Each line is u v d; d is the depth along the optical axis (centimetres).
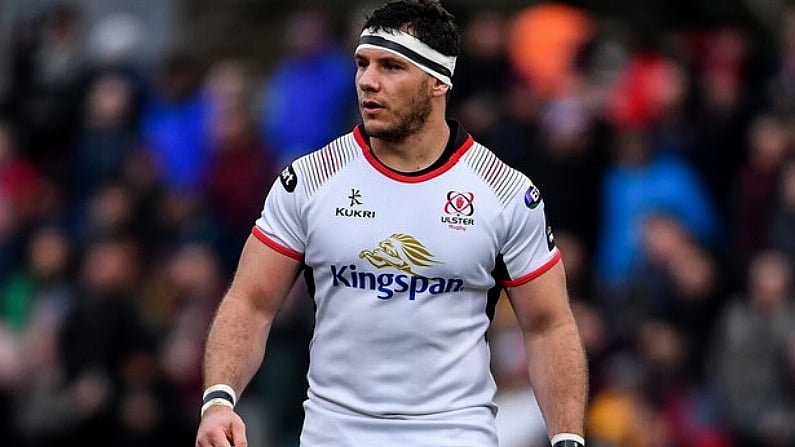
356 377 2088
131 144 5075
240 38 6056
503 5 5719
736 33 5381
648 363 4169
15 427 4447
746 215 4500
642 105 4750
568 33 5131
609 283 4531
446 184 2091
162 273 4541
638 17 5612
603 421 4034
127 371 4369
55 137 5309
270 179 4900
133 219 4691
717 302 4350
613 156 4634
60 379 4428
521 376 3456
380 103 2069
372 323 2081
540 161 4609
